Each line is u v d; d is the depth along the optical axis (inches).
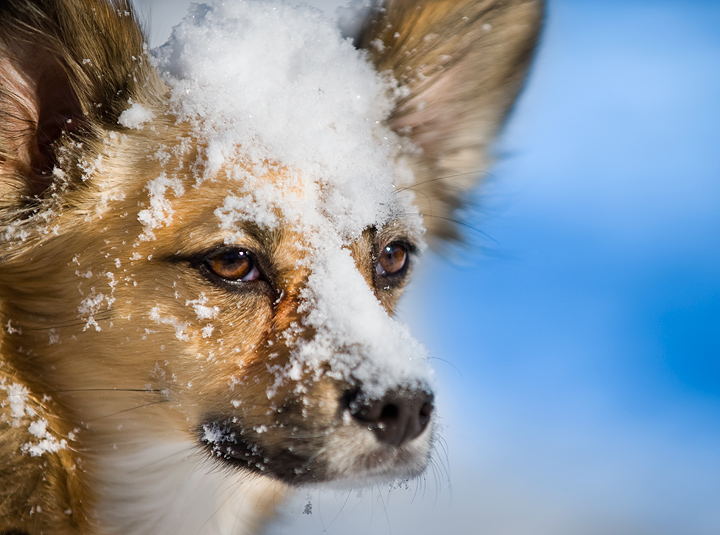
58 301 57.6
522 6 61.2
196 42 58.7
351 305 57.5
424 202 62.8
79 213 57.7
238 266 57.7
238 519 60.7
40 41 57.5
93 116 58.3
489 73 61.9
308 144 57.9
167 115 58.3
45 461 57.7
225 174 57.6
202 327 57.7
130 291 57.6
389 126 61.3
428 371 57.6
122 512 58.6
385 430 57.4
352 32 61.3
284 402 57.5
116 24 58.3
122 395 57.9
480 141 62.9
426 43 61.1
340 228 58.1
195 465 58.5
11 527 57.4
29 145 58.0
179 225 57.5
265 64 58.4
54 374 57.8
